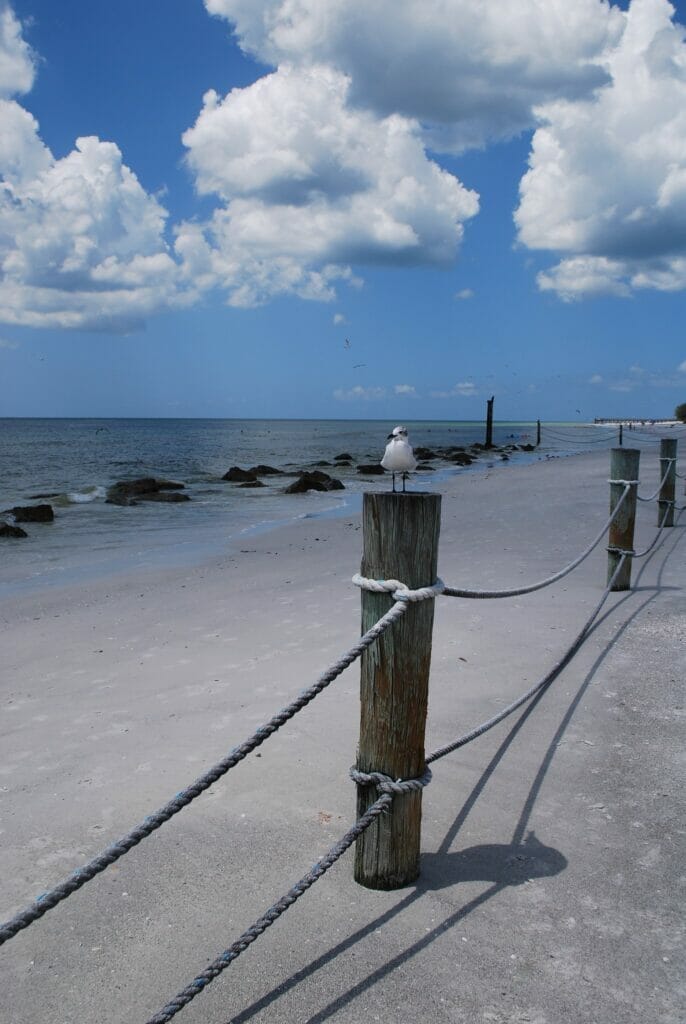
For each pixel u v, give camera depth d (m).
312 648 6.57
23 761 4.60
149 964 2.77
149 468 36.56
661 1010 2.50
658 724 4.59
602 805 3.76
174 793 4.03
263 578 10.05
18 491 25.12
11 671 6.44
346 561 11.12
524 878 3.20
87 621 8.07
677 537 10.98
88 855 3.50
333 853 2.77
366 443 69.12
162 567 11.25
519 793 3.90
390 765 3.01
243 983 2.65
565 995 2.57
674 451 11.65
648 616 6.81
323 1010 2.53
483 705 5.01
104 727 5.07
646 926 2.90
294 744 4.54
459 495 20.73
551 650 6.04
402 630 2.91
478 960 2.73
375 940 2.84
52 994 2.64
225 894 3.15
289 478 30.56
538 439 60.38
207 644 6.93
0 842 3.65
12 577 10.79
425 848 3.43
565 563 9.77
